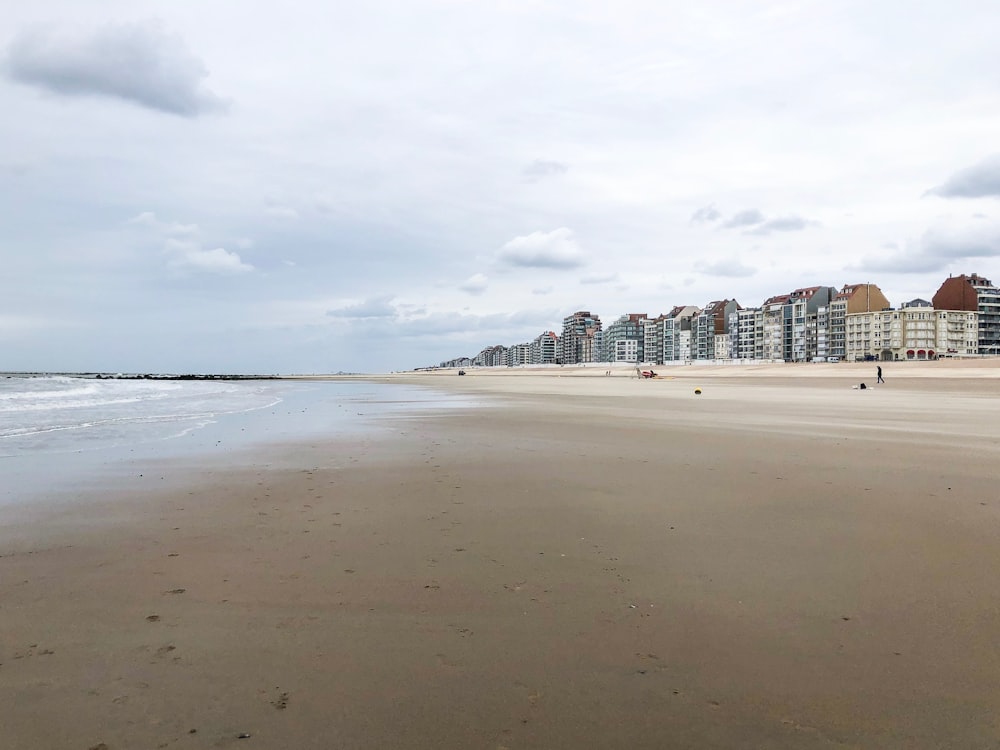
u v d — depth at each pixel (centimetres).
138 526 660
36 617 420
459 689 327
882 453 1147
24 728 292
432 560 544
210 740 283
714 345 17562
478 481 904
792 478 906
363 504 761
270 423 1880
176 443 1373
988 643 375
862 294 13200
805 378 7062
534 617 420
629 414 2159
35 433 1574
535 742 281
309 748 277
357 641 385
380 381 9606
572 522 670
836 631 394
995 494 788
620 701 315
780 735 285
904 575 495
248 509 736
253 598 455
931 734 285
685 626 404
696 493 809
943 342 12144
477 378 11131
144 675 342
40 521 680
